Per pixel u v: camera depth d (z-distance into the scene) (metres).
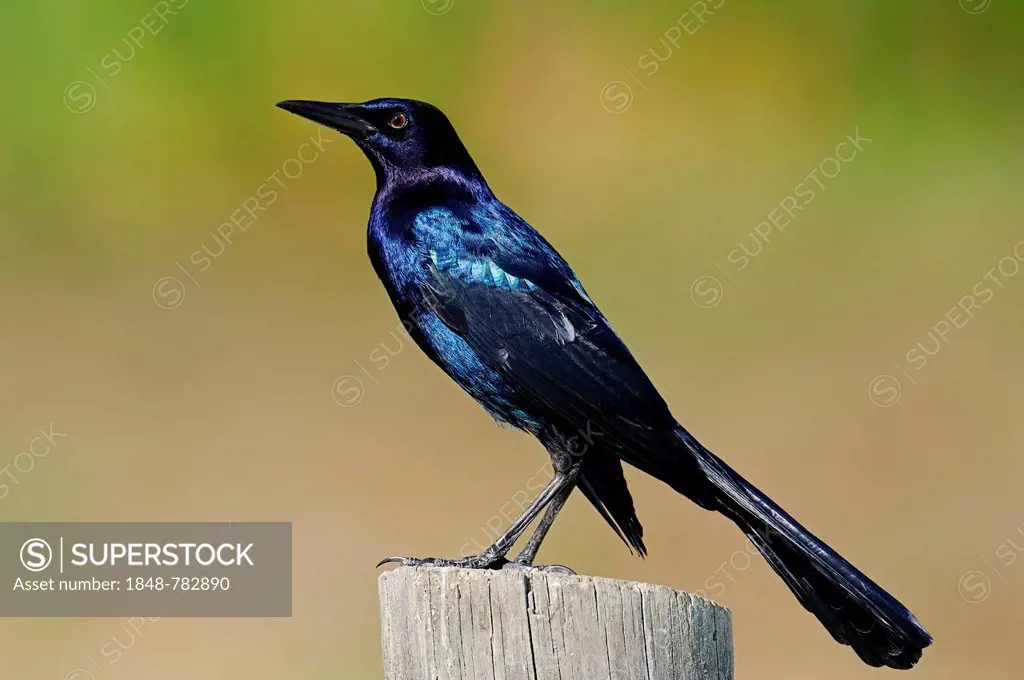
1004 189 20.44
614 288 18.73
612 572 12.69
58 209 20.02
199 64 21.02
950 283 18.55
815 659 11.81
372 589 12.45
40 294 18.30
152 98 20.81
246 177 20.53
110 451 14.60
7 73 20.61
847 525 13.73
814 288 18.58
